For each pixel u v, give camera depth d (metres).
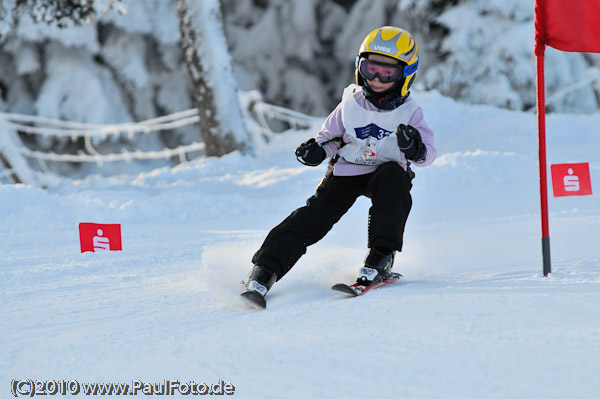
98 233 16.20
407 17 87.62
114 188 42.09
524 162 37.19
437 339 6.57
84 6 44.28
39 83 83.56
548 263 10.71
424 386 5.42
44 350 7.50
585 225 18.22
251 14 95.56
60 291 11.87
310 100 95.88
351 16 91.81
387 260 10.40
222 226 25.61
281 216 29.06
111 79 84.62
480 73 77.88
